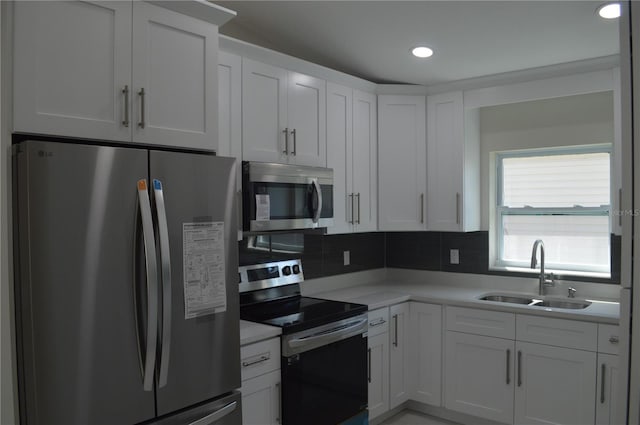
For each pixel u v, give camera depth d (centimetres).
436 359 329
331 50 301
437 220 359
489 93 341
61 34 165
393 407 325
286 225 273
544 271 347
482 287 374
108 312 163
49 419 151
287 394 239
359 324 285
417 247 409
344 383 274
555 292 338
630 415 90
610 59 294
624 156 89
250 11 252
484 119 375
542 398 285
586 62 303
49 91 163
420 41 282
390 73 340
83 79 170
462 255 385
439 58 308
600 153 336
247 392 223
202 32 206
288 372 239
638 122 87
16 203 155
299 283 336
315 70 300
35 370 150
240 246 298
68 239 156
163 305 173
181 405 183
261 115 267
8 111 155
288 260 322
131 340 168
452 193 353
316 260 356
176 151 205
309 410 250
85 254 159
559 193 354
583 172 344
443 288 372
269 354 233
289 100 284
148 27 189
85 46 171
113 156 166
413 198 362
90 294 159
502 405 300
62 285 154
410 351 341
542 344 285
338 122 321
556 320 280
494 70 329
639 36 87
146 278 170
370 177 350
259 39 291
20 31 157
